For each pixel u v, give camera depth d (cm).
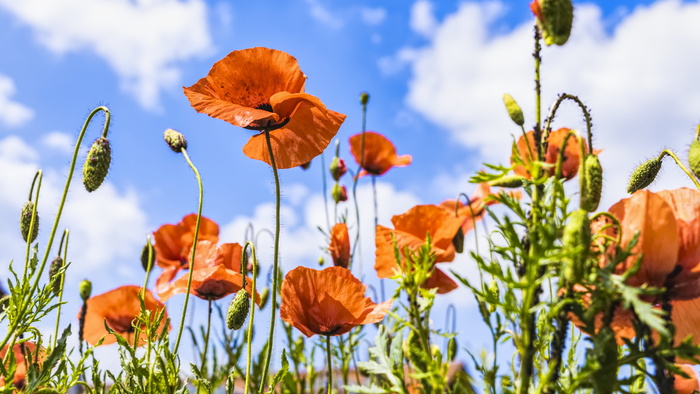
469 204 57
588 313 29
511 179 35
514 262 31
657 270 30
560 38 32
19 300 42
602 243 31
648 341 28
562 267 29
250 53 44
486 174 32
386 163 87
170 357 43
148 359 44
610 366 28
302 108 45
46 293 43
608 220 31
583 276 28
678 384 38
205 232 68
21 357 51
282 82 45
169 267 66
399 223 48
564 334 30
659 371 28
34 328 43
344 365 60
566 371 34
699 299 32
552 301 29
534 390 31
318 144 45
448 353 36
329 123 45
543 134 34
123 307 60
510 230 30
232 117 42
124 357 44
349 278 46
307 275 44
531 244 29
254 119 42
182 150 49
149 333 45
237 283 53
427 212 48
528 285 29
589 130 34
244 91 45
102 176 45
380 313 44
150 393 43
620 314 30
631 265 30
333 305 44
